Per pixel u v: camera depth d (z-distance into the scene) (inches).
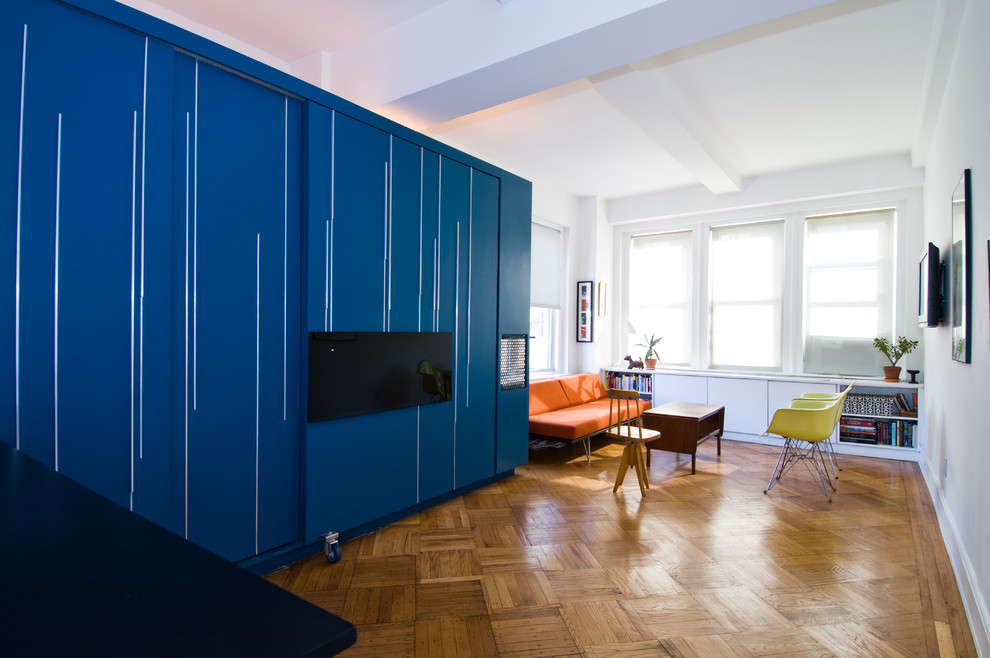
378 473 133.4
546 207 260.7
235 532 105.3
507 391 179.9
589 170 239.9
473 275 163.9
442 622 91.9
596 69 119.1
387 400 134.5
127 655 19.6
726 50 136.1
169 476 94.7
